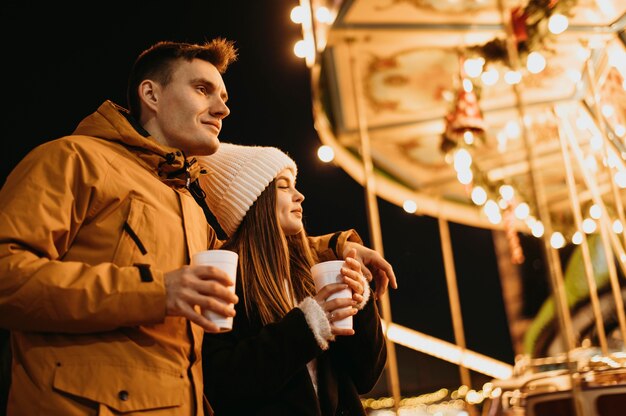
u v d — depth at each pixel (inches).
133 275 58.2
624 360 118.5
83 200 63.0
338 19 130.5
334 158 185.6
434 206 215.8
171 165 70.3
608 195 178.9
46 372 57.6
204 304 57.4
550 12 128.1
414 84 157.8
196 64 77.2
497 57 141.9
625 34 135.1
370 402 257.1
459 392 248.2
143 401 58.5
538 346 220.7
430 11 130.5
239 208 81.1
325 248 88.4
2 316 56.2
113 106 71.9
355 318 78.4
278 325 69.7
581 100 168.1
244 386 69.2
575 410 95.0
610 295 190.7
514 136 184.7
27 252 57.6
